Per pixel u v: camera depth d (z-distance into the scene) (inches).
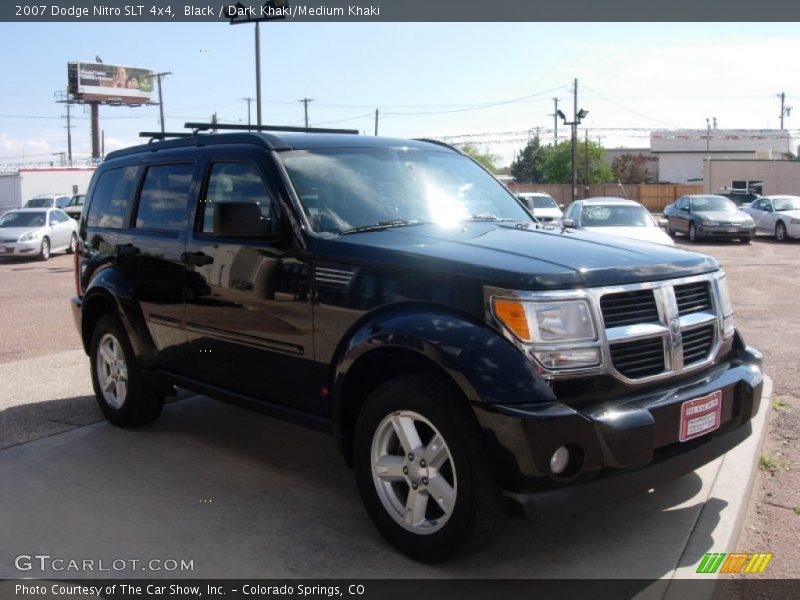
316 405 165.6
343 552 149.9
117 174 233.8
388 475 148.2
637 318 143.4
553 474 129.4
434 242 156.6
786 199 1051.9
